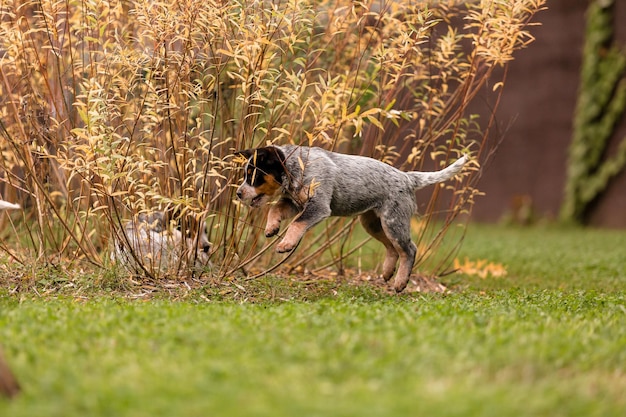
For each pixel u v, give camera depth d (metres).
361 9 13.17
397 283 12.23
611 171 25.64
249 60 11.38
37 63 12.55
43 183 13.29
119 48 11.59
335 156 11.61
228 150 13.05
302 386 6.77
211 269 12.44
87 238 12.61
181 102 12.20
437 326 8.99
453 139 13.57
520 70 26.30
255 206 11.41
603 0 25.25
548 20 26.11
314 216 11.16
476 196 27.84
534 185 26.77
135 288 11.73
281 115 12.65
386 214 11.80
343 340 8.05
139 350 7.83
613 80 25.41
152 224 11.90
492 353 7.73
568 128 26.23
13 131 13.52
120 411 6.22
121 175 10.91
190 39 11.41
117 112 12.01
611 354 8.09
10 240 14.59
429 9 13.70
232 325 8.77
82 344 8.06
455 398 6.53
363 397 6.54
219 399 6.44
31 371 7.20
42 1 11.81
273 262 13.98
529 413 6.36
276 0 12.80
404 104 15.00
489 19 12.20
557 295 12.30
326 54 13.91
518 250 19.97
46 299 10.91
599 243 21.78
